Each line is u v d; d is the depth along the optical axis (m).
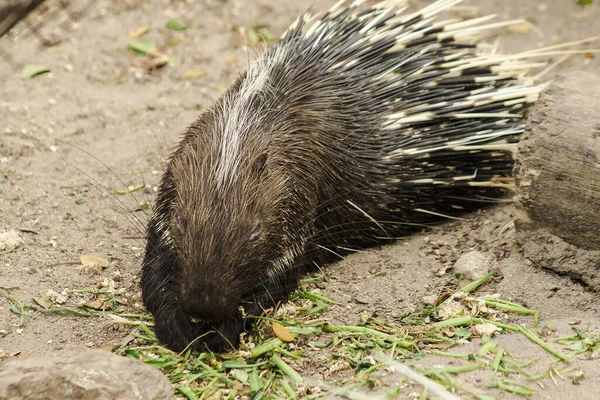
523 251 5.41
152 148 7.40
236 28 9.61
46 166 7.00
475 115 6.34
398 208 6.21
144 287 5.18
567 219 5.12
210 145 4.96
